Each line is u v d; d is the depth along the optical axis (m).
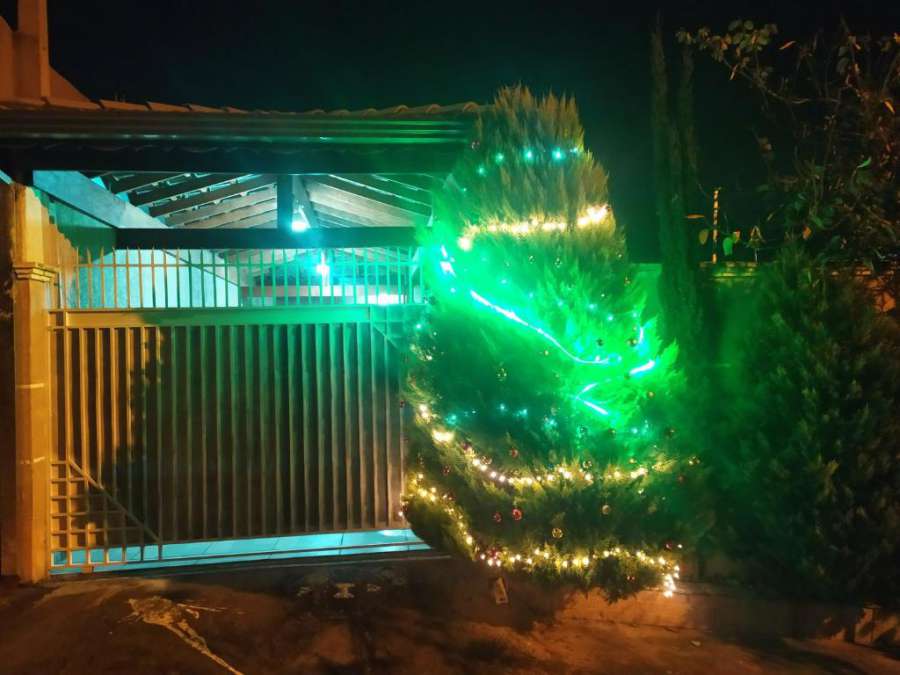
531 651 4.47
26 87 6.57
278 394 5.70
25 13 6.61
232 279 8.80
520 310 4.61
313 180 7.12
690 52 5.40
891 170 5.21
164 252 5.74
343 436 5.76
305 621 4.73
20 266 5.22
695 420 4.84
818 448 4.49
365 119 5.07
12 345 5.28
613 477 4.52
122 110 4.87
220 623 4.66
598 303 4.61
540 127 4.81
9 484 5.30
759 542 4.91
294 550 5.71
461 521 4.79
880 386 4.54
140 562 5.55
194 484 5.62
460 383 4.78
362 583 5.21
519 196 4.69
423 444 5.24
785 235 5.29
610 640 4.67
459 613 4.95
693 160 5.22
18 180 5.20
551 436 4.53
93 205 6.15
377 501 5.76
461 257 4.89
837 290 4.69
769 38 5.60
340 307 5.75
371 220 8.76
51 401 5.48
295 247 6.17
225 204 8.12
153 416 5.59
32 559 5.26
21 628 4.57
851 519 4.48
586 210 4.75
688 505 4.69
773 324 4.78
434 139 5.23
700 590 4.93
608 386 4.55
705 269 5.27
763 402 4.74
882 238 4.96
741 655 4.50
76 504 5.51
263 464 5.68
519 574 4.79
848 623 4.71
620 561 4.59
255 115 5.00
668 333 5.10
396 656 4.35
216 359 5.66
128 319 5.57
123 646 4.36
